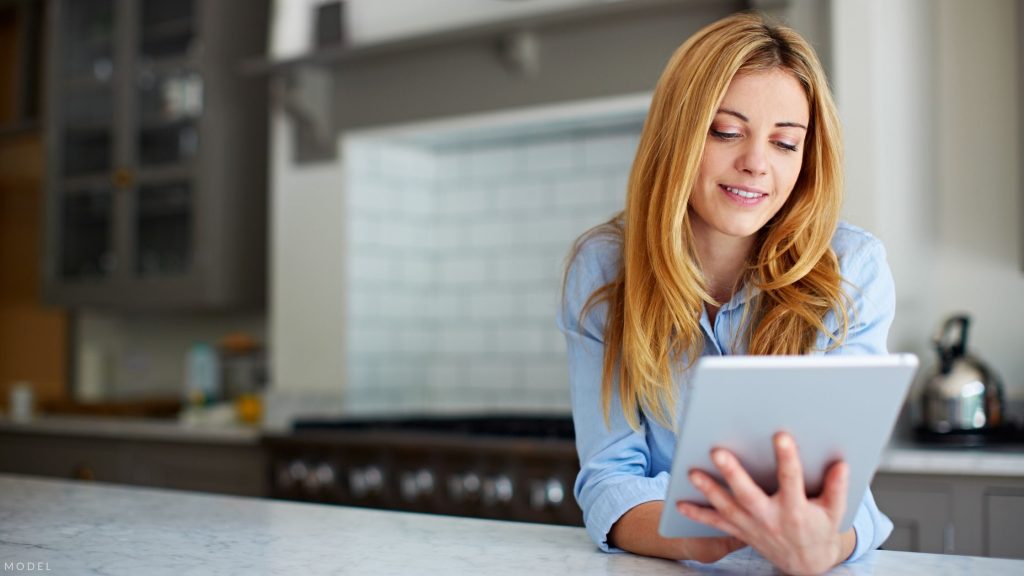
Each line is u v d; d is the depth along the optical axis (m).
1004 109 2.75
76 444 3.84
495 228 3.75
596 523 1.13
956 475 2.32
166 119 4.03
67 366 4.78
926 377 2.64
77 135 4.27
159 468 3.61
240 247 4.00
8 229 4.78
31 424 3.95
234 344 4.23
